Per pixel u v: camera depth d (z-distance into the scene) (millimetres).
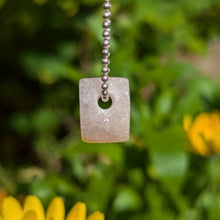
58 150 529
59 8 488
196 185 405
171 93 452
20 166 511
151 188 407
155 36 505
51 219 285
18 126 563
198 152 381
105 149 410
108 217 394
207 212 399
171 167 389
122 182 421
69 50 529
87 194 393
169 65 462
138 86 452
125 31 479
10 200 291
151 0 476
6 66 600
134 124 425
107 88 292
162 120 442
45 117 560
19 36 546
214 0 510
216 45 710
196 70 470
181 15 481
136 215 398
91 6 478
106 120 294
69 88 551
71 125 570
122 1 470
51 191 383
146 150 409
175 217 396
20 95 609
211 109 498
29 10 500
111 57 440
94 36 474
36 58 528
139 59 504
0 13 508
